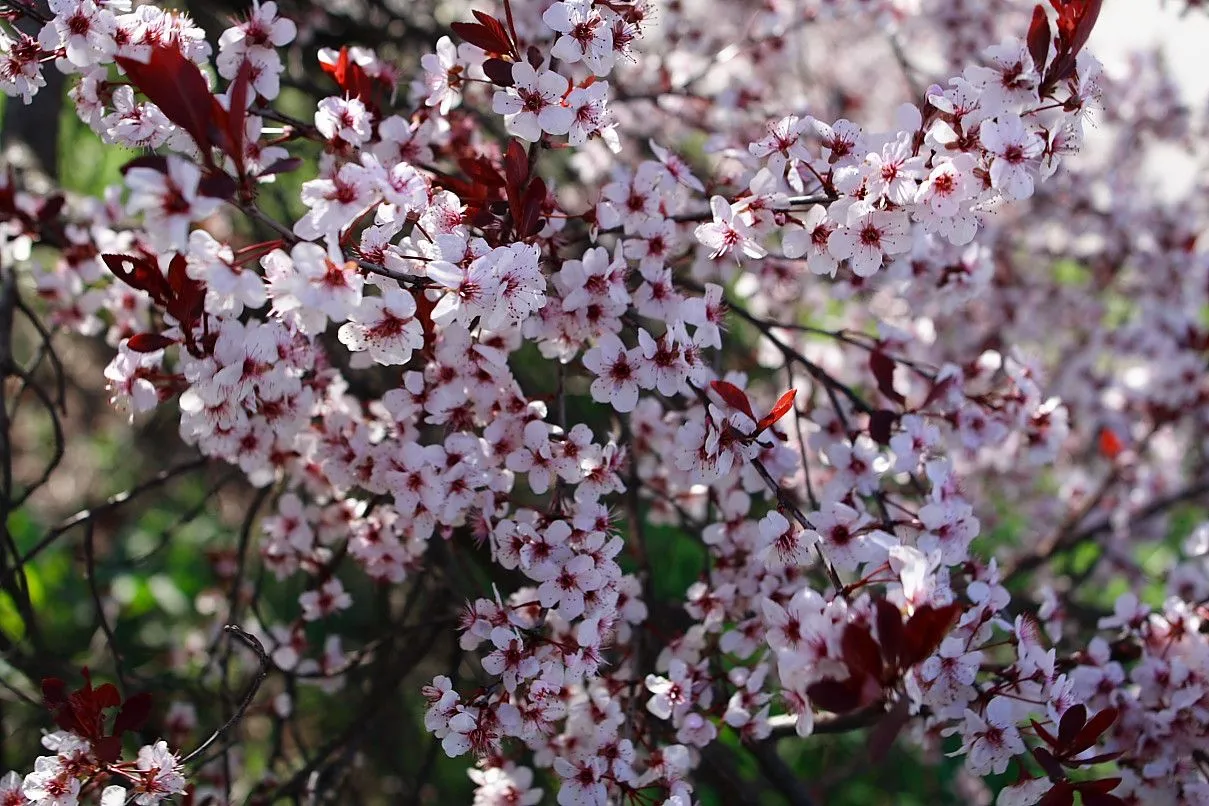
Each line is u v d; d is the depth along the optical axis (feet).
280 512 2.77
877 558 2.37
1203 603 2.78
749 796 2.95
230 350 2.38
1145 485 3.97
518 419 2.51
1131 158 4.50
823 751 4.17
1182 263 4.05
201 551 3.89
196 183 2.19
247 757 3.65
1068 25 2.39
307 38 3.30
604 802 2.47
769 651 2.64
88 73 2.46
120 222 2.88
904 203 2.40
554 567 2.44
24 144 3.14
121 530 4.64
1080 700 2.59
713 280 2.76
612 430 2.83
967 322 3.99
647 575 2.79
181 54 2.28
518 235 2.41
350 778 3.21
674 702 2.52
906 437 2.57
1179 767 2.60
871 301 3.22
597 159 3.05
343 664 2.97
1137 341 4.12
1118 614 2.68
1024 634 2.44
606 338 2.45
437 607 3.00
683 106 3.34
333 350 2.86
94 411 4.77
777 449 2.59
